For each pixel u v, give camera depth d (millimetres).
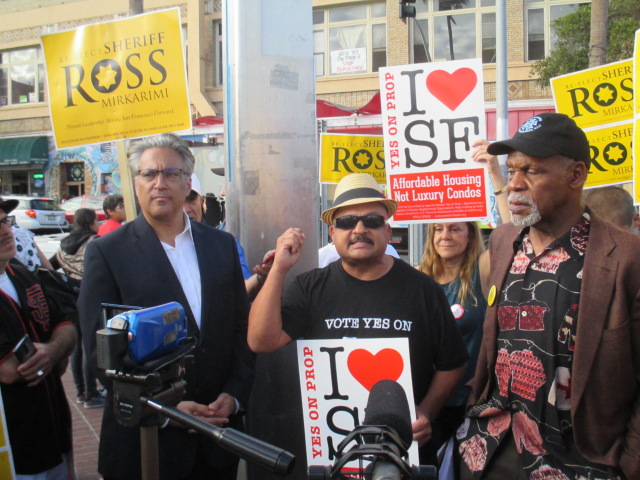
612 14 11508
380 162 6070
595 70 3955
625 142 3908
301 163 2604
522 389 1854
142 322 1400
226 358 2293
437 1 16797
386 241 2174
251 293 2623
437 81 3338
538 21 16078
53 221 17156
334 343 2092
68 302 2729
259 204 2574
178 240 2330
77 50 3574
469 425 2111
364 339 2072
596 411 1716
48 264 4184
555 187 1801
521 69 15773
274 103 2557
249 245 2600
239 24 2525
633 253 1719
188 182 2375
